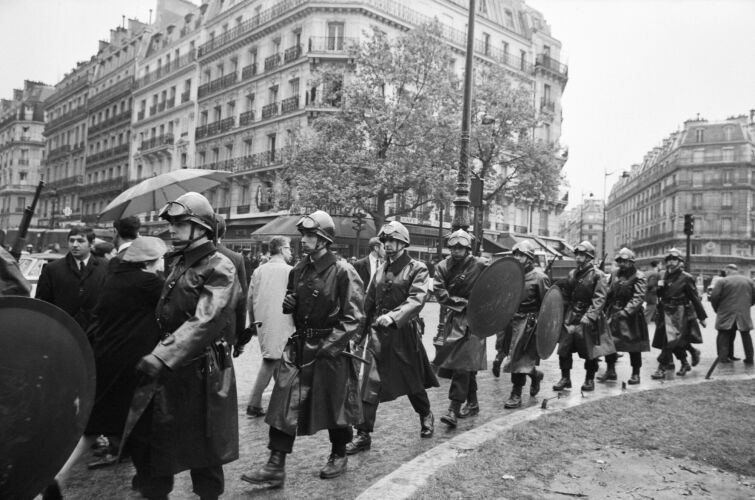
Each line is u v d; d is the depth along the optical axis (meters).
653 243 87.62
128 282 3.66
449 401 6.61
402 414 5.96
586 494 3.61
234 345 4.40
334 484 3.90
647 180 93.56
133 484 3.16
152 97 51.16
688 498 3.62
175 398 3.04
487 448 4.43
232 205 39.31
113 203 6.54
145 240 3.76
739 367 9.63
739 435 5.02
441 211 23.55
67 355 2.61
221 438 3.14
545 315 6.26
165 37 52.34
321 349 3.91
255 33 38.47
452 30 39.53
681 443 4.73
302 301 3.97
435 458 4.19
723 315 9.82
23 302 2.44
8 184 83.00
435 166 23.16
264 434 5.06
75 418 2.65
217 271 3.11
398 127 22.73
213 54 42.44
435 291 5.70
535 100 45.97
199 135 43.16
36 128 84.19
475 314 5.32
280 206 26.16
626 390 7.05
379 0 35.22
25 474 2.50
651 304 12.98
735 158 76.81
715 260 75.81
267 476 3.78
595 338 7.03
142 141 51.69
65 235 32.34
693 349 9.43
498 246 27.03
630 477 3.95
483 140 26.19
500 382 7.88
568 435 4.88
